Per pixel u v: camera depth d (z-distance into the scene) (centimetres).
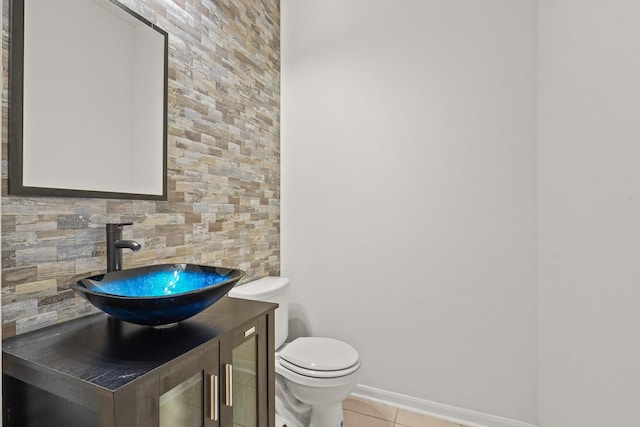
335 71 218
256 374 118
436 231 190
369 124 208
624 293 89
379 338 204
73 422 75
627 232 87
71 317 106
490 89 179
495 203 177
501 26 177
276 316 187
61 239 103
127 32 124
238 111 189
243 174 193
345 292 213
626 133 88
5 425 84
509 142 174
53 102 101
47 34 100
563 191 133
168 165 141
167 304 83
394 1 202
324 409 164
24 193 93
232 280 99
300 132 228
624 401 89
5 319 90
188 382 87
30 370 78
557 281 139
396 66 201
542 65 159
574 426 122
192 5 156
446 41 189
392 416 188
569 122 127
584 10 113
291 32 231
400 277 199
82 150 109
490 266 178
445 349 187
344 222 214
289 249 230
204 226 162
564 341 131
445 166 188
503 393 174
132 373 72
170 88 142
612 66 95
